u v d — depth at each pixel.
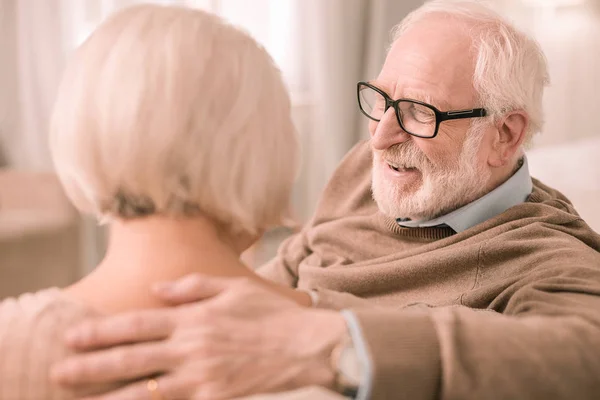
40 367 0.72
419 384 0.87
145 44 0.75
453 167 1.41
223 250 0.84
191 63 0.74
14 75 3.09
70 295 0.78
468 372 0.89
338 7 3.33
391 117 1.44
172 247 0.80
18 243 2.43
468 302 1.32
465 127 1.40
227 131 0.76
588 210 2.20
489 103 1.39
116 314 0.77
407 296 1.43
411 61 1.43
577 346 0.96
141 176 0.74
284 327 0.84
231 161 0.77
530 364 0.92
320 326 0.86
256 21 3.57
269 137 0.79
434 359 0.88
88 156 0.75
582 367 0.95
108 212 0.80
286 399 0.77
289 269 1.73
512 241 1.34
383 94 1.45
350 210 1.71
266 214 0.82
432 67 1.40
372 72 3.35
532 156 2.61
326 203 1.76
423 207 1.43
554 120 2.97
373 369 0.84
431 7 1.49
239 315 0.81
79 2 3.14
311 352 0.84
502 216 1.41
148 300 0.78
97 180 0.76
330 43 3.37
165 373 0.77
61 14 3.11
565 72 2.95
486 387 0.89
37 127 3.14
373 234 1.58
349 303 0.99
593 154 2.57
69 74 0.77
